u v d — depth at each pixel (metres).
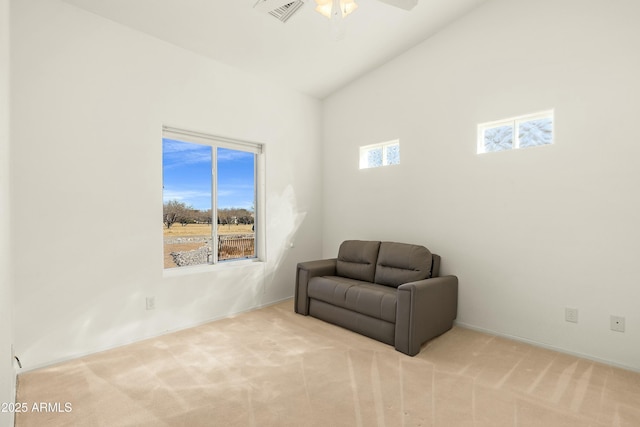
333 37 2.25
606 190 2.55
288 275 4.37
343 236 4.55
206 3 2.69
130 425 1.79
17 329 2.38
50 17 2.51
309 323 3.44
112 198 2.81
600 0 2.58
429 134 3.62
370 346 2.85
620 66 2.49
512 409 1.94
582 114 2.65
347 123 4.48
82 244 2.66
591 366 2.50
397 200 3.92
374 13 3.11
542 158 2.85
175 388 2.16
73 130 2.61
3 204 1.31
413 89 3.75
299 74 4.01
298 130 4.46
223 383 2.23
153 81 3.07
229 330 3.23
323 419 1.85
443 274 3.50
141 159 2.99
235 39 3.21
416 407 1.96
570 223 2.72
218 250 3.82
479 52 3.23
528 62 2.93
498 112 3.11
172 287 3.21
